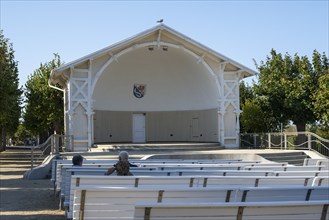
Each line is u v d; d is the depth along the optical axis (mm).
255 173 9156
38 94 46969
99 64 25500
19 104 39594
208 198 5926
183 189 5891
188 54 26859
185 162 13875
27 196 13453
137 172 8953
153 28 25328
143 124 30875
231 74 27672
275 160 20953
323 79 29125
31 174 18938
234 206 4598
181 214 4531
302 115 31656
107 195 5984
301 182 7941
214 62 27500
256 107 32594
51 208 11133
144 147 24422
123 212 6020
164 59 29484
